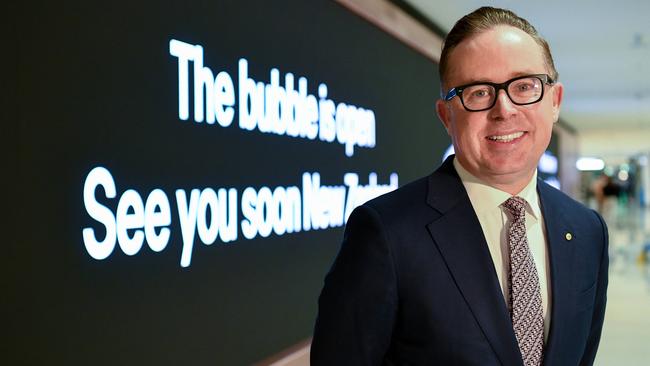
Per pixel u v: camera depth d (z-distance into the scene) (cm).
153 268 234
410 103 515
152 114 232
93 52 204
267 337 314
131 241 222
